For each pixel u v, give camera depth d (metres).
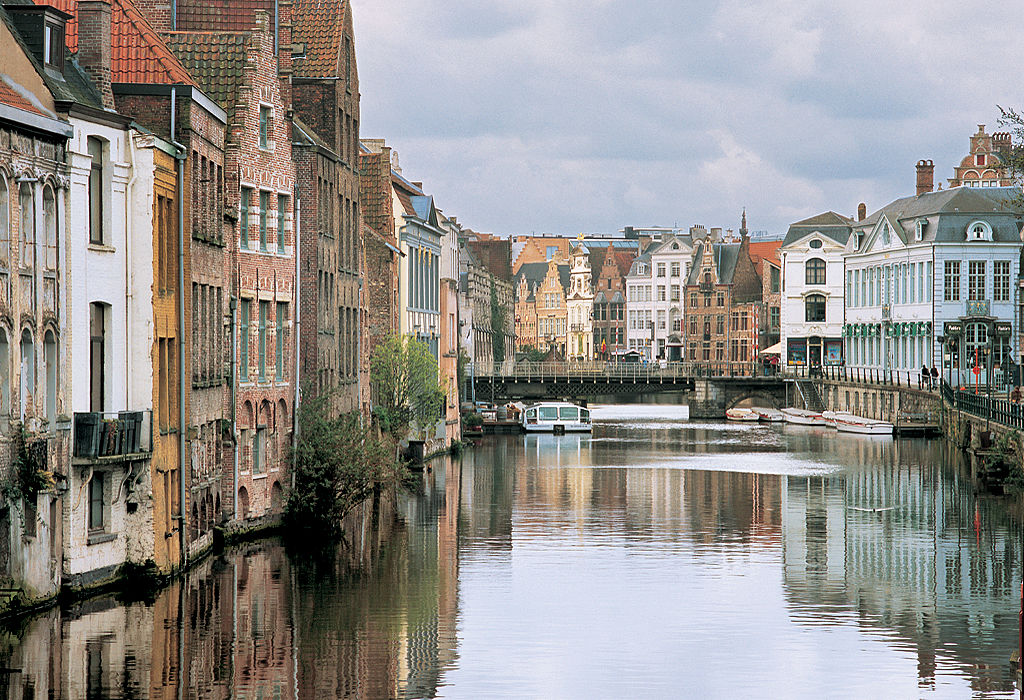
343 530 50.25
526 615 35.16
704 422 132.50
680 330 196.75
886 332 123.00
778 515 56.53
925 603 37.44
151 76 38.00
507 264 196.25
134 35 38.38
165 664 28.41
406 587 38.50
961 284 111.44
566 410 116.31
